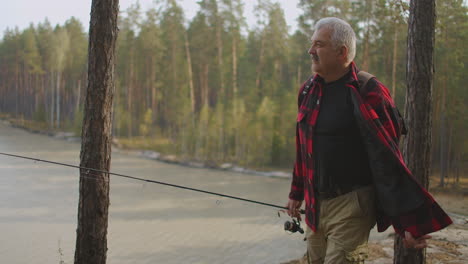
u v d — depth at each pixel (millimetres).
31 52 61688
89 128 3875
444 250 6191
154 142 44500
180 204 19078
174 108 43500
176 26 43938
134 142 44812
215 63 42844
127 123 48062
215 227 14883
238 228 14750
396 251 4594
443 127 24391
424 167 4461
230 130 37656
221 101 41469
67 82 62281
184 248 12203
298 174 2070
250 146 35438
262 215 16953
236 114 37094
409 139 4488
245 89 39344
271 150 34750
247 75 39625
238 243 12758
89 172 3879
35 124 59406
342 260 1727
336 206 1772
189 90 46531
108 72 3881
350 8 26953
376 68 27000
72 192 20375
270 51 41188
